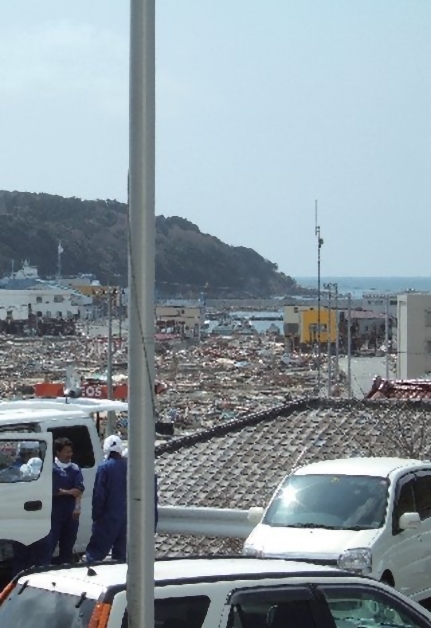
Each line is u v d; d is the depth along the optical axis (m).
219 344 192.38
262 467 31.92
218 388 120.25
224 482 31.05
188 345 187.50
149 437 8.23
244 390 117.88
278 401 100.94
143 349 8.23
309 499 17.98
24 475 17.56
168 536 26.41
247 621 9.40
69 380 52.69
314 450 32.97
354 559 16.47
